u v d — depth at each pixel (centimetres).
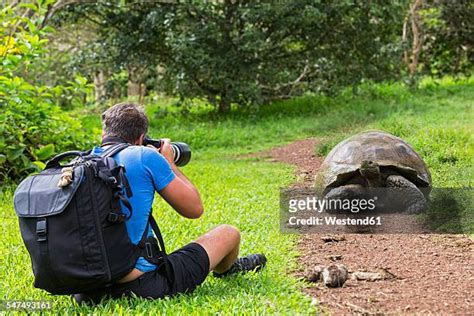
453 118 1240
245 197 720
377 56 1648
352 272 432
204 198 718
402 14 1630
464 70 2059
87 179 321
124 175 339
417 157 624
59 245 318
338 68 1594
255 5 1493
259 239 522
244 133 1323
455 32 1991
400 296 379
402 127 1104
